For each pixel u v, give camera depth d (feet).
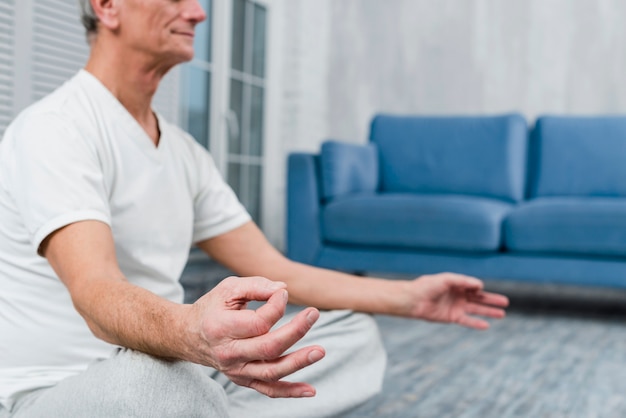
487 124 13.25
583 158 12.62
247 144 16.49
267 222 17.19
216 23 15.08
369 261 11.93
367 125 17.80
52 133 3.01
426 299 3.86
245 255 4.03
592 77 15.96
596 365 7.46
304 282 3.96
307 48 17.46
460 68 17.04
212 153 15.17
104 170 3.25
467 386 6.50
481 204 11.46
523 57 16.52
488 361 7.55
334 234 12.07
